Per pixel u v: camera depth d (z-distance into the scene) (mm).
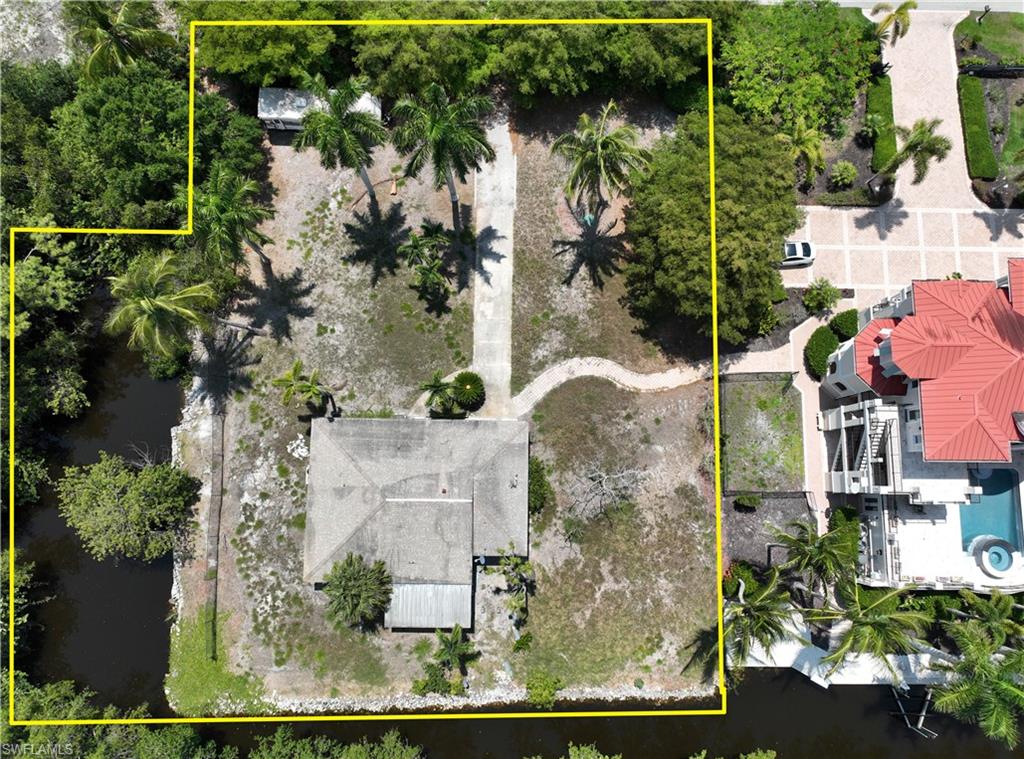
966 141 46562
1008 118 47406
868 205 46344
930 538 39250
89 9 42344
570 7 43500
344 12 43781
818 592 41688
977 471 40438
